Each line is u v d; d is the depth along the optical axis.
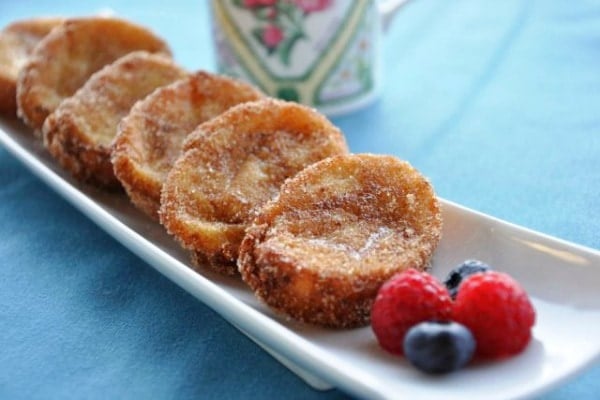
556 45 0.60
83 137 0.48
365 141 0.53
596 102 0.54
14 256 0.45
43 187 0.50
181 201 0.43
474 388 0.35
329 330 0.39
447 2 0.68
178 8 0.71
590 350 0.36
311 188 0.41
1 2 0.73
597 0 0.65
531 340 0.37
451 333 0.35
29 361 0.40
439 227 0.40
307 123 0.45
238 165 0.45
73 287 0.43
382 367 0.37
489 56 0.60
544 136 0.51
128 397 0.38
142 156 0.46
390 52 0.62
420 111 0.55
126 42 0.54
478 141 0.52
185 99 0.48
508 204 0.47
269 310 0.40
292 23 0.53
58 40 0.53
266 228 0.40
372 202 0.41
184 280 0.39
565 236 0.44
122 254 0.45
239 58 0.54
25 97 0.52
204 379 0.39
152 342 0.40
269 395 0.38
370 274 0.38
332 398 0.38
